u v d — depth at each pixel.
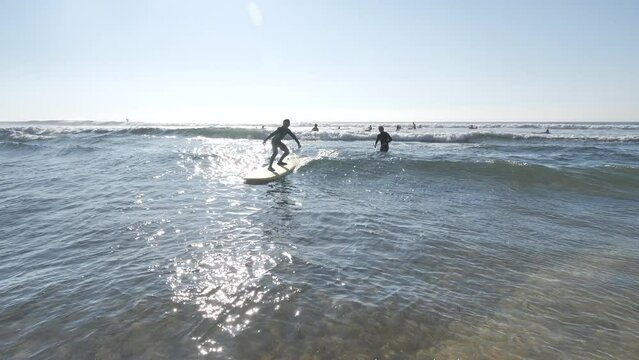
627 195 9.43
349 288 4.05
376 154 15.80
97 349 3.00
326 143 23.27
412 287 4.11
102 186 9.95
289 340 3.12
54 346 3.04
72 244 5.52
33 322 3.40
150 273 4.43
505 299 3.90
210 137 28.95
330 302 3.73
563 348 3.08
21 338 3.16
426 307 3.68
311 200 8.45
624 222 7.01
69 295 3.91
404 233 6.00
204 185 10.26
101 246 5.41
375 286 4.11
